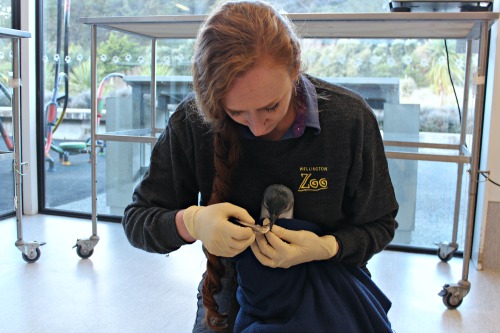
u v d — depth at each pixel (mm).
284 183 907
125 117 2523
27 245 1975
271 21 734
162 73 2434
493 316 1616
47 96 2635
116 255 2094
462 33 1844
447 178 2215
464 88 2039
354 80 2211
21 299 1676
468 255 1654
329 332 796
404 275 1951
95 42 1912
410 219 2275
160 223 898
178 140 952
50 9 2531
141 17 1737
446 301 1657
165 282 1837
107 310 1617
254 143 883
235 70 694
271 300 838
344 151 888
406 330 1524
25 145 2633
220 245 807
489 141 1941
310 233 857
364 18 1533
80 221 2592
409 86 2180
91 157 2012
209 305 905
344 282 859
